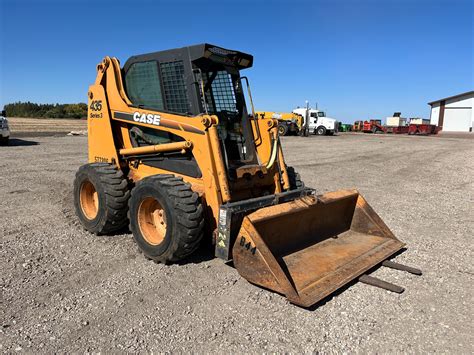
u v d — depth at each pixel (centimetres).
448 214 737
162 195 433
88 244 525
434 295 402
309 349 308
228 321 344
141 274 434
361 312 365
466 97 5900
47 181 945
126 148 575
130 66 554
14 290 393
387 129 5116
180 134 474
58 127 3631
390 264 468
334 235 516
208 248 503
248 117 547
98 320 341
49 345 305
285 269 412
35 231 574
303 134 3553
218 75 517
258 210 402
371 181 1098
